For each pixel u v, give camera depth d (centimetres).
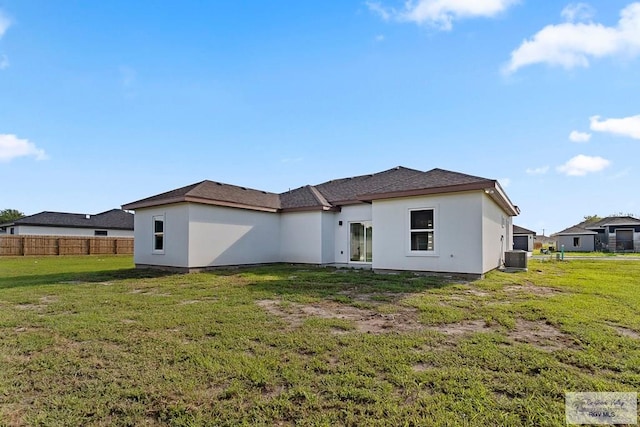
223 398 277
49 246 2458
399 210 1102
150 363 349
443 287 802
